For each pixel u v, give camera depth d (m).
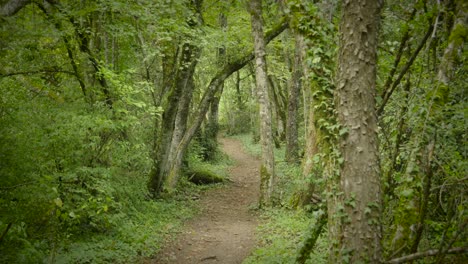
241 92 36.75
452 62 4.21
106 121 7.64
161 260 7.30
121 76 8.77
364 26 3.66
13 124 5.63
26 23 6.38
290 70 20.50
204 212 11.82
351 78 3.73
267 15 14.21
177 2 8.77
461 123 4.21
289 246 7.45
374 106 3.77
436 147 4.33
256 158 25.19
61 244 6.52
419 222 4.08
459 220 3.77
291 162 17.62
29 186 5.22
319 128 4.88
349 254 3.69
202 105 13.71
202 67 19.28
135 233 8.27
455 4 4.09
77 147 7.54
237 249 8.12
